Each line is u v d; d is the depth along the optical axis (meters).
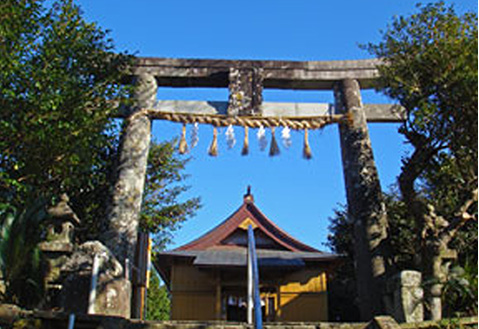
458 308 5.60
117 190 8.42
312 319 13.24
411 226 11.48
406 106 7.46
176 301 13.49
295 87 10.14
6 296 4.89
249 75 9.70
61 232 5.77
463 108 6.70
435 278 5.67
